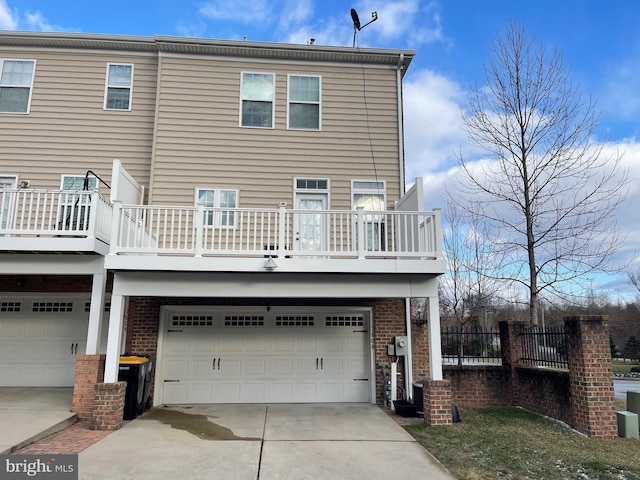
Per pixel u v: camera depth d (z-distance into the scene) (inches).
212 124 386.0
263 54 398.6
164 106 382.9
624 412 260.8
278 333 361.1
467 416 307.4
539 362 330.3
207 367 351.6
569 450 223.1
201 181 376.2
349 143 396.8
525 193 402.9
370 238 382.6
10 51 391.2
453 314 536.7
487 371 356.8
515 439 242.5
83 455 202.5
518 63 403.5
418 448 222.4
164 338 349.7
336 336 364.8
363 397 357.4
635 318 1364.4
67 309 366.3
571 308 499.5
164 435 242.2
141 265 262.5
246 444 226.7
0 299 361.7
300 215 303.7
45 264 283.9
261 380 353.4
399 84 409.7
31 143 377.7
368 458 205.0
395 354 354.6
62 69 391.9
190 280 275.0
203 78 392.2
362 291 284.8
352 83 407.2
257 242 371.6
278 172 386.0
